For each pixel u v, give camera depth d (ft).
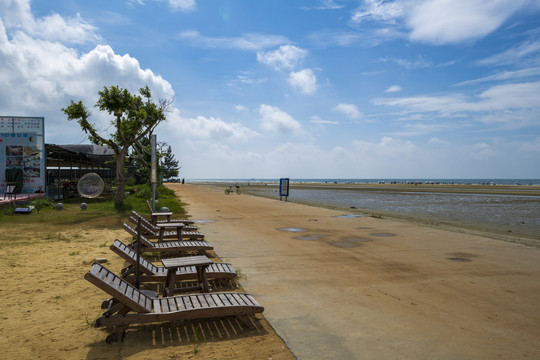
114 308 13.41
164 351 12.68
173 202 79.77
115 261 25.99
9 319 15.35
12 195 71.46
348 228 43.47
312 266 24.80
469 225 53.88
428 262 25.99
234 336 13.97
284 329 14.46
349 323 15.05
